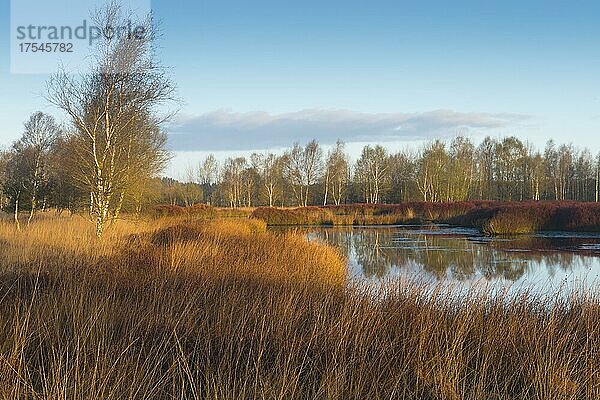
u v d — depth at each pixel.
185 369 4.60
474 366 5.41
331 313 6.39
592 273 15.20
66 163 20.61
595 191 65.50
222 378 4.72
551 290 11.07
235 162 73.69
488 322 6.22
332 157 64.75
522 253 20.73
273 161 68.31
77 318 5.64
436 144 59.06
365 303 6.73
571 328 6.05
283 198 67.75
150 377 4.45
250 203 70.06
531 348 5.53
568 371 4.99
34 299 6.40
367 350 5.37
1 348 4.75
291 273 10.12
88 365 4.56
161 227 21.67
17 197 21.58
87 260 9.72
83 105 16.78
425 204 46.81
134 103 17.34
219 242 13.56
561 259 18.75
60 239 13.62
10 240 13.14
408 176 63.88
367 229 37.16
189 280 8.27
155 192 24.91
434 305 6.79
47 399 3.90
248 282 8.90
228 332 5.78
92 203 18.05
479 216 37.38
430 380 4.87
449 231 33.97
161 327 5.98
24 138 23.56
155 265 9.35
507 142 67.88
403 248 23.20
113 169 17.05
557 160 69.81
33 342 5.23
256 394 4.31
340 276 11.46
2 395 3.95
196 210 41.81
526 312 6.68
